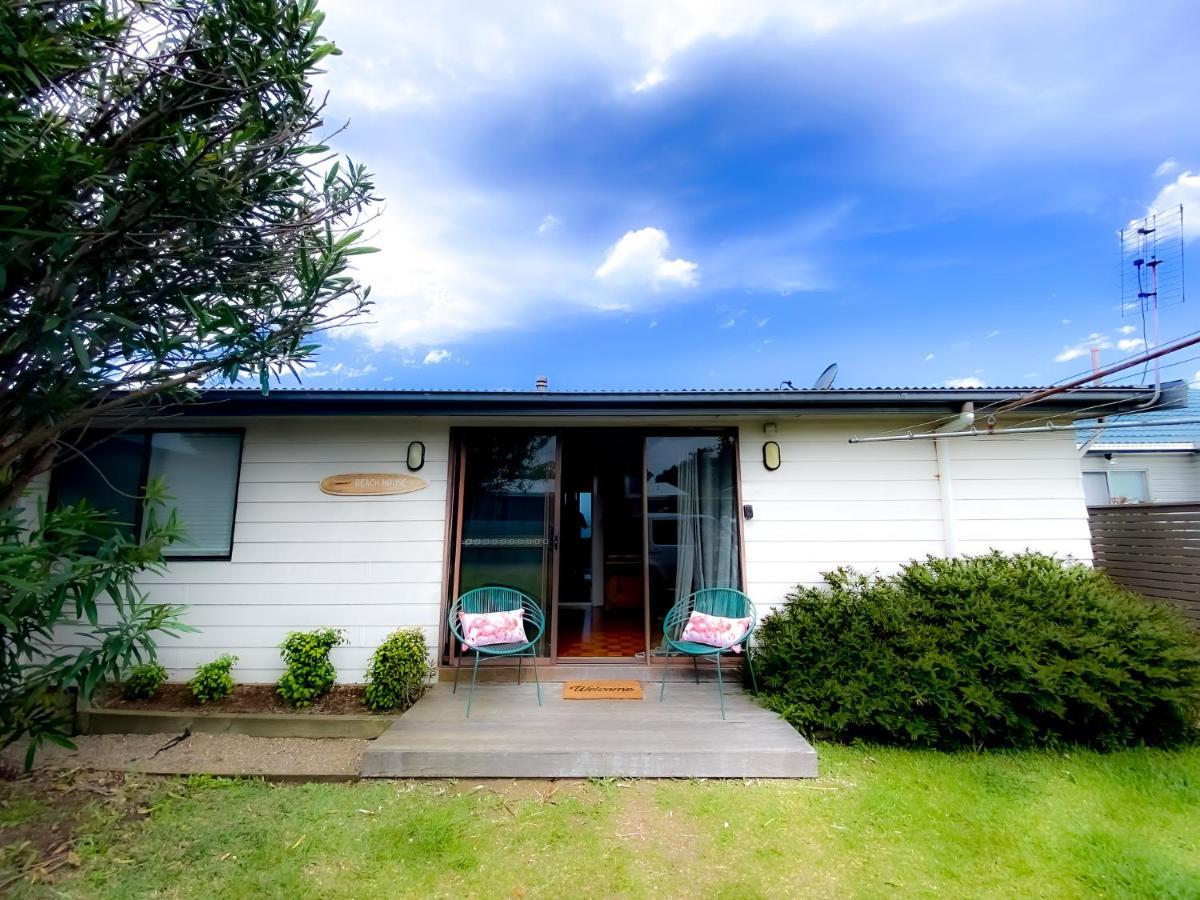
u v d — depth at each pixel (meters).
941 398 4.22
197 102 2.59
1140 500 9.05
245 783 3.03
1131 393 4.11
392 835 2.50
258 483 4.62
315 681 4.07
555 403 4.23
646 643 4.60
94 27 2.38
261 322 2.92
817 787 2.91
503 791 2.89
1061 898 2.10
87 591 2.51
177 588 4.48
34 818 2.69
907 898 2.10
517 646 3.85
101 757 3.43
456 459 4.72
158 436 4.67
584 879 2.22
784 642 3.80
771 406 4.27
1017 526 4.57
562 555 6.34
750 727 3.33
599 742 3.10
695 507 4.79
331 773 3.13
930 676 3.31
